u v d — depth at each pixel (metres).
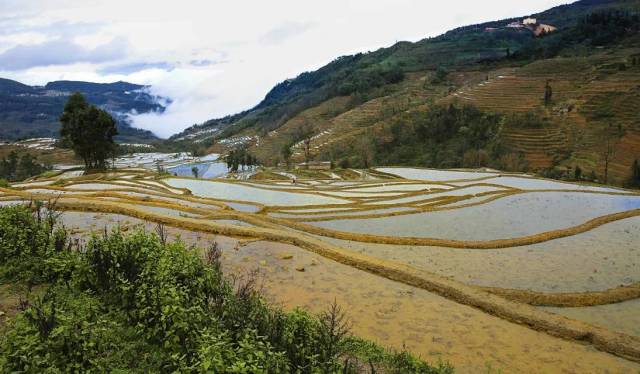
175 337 6.18
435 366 8.29
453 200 28.88
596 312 11.77
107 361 6.02
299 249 15.01
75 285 8.25
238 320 6.87
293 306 10.64
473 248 17.28
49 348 5.58
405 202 28.77
